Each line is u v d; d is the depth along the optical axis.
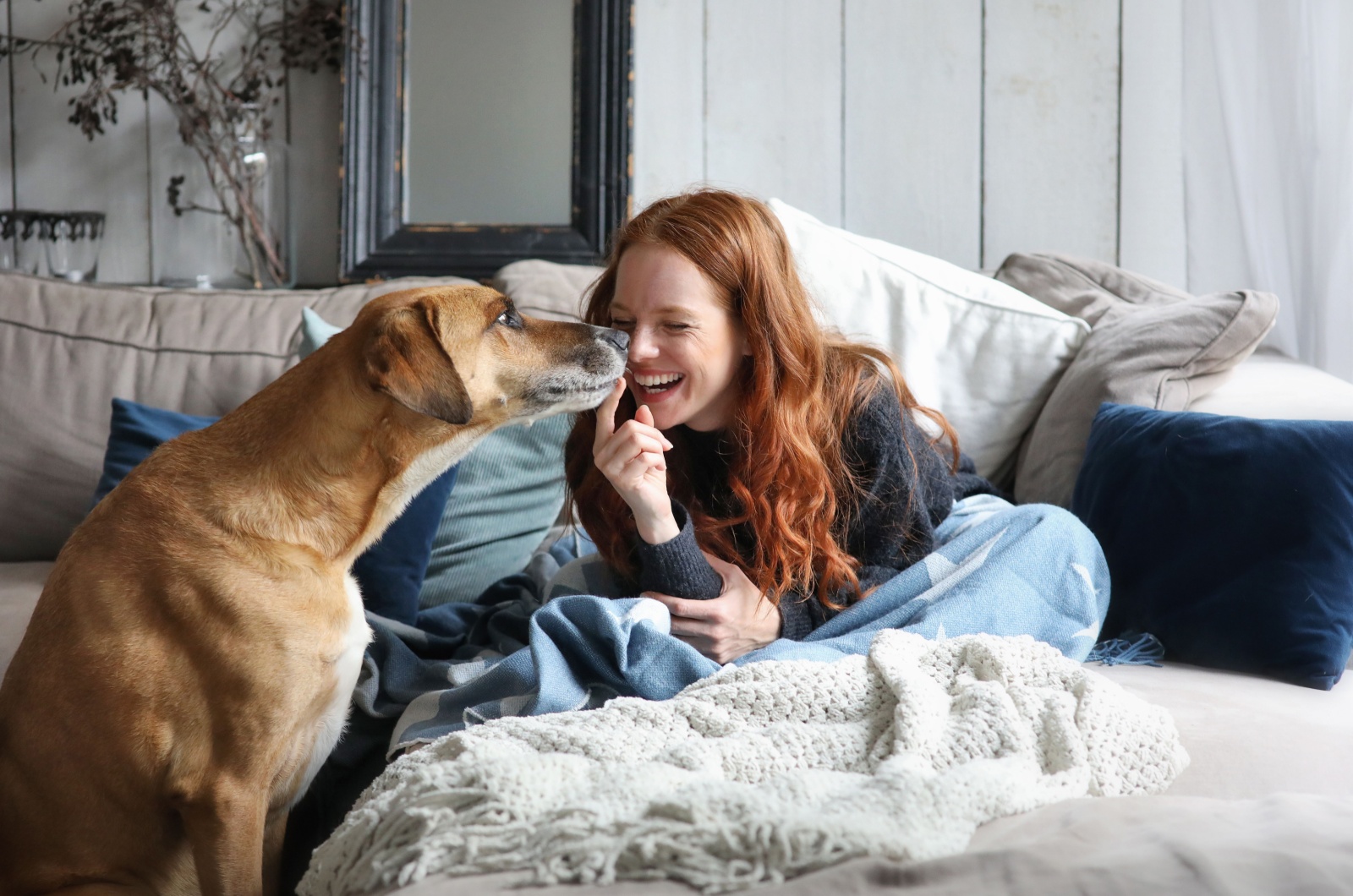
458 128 2.96
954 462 1.79
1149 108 2.88
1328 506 1.39
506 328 1.38
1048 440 1.90
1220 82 2.34
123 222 3.09
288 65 2.99
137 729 1.18
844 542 1.55
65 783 1.19
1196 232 2.62
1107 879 0.78
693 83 2.97
